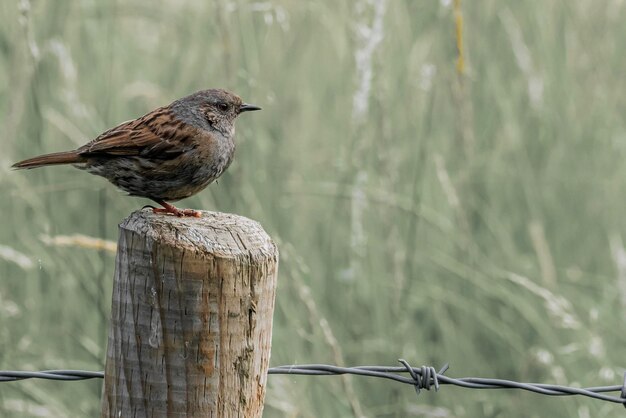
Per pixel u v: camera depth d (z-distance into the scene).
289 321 10.04
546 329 10.51
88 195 10.80
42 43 11.10
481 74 12.37
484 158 12.17
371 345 10.27
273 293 5.94
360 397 10.20
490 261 11.34
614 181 12.23
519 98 12.40
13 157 10.72
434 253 11.41
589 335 10.11
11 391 9.99
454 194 10.89
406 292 10.51
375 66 10.73
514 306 10.95
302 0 12.05
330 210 11.49
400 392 9.95
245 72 10.43
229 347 5.75
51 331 10.26
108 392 5.91
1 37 11.43
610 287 11.14
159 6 12.10
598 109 12.56
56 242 8.80
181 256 5.64
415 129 12.03
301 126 12.06
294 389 9.47
